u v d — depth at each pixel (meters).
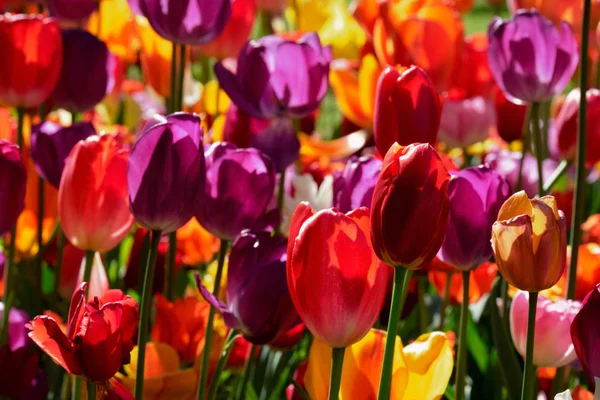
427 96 1.60
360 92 2.10
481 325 1.90
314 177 2.00
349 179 1.67
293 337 1.75
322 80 1.79
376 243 1.46
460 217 1.62
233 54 2.07
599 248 1.75
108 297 1.53
